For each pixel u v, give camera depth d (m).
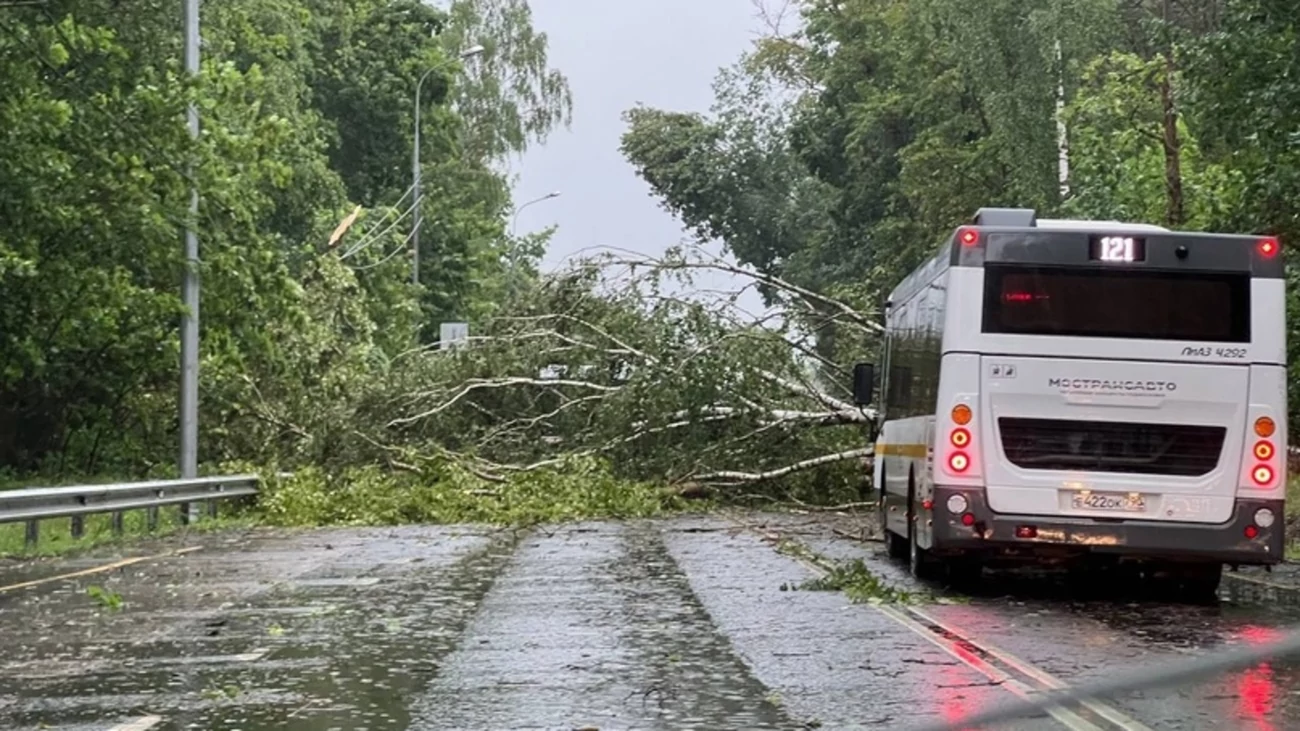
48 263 30.08
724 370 28.06
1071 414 14.90
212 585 16.86
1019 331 14.95
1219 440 14.84
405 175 64.75
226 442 31.50
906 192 54.16
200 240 30.16
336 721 9.04
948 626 13.12
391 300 47.72
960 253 15.06
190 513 27.50
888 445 20.39
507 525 26.17
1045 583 17.16
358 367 32.22
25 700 9.90
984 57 45.97
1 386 32.91
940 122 54.53
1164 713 9.07
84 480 32.53
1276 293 14.87
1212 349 14.84
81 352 32.69
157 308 30.58
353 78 61.75
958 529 14.93
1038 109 45.16
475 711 9.30
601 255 29.73
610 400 28.47
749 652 11.55
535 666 10.98
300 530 26.08
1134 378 14.85
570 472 28.03
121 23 31.36
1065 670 10.69
